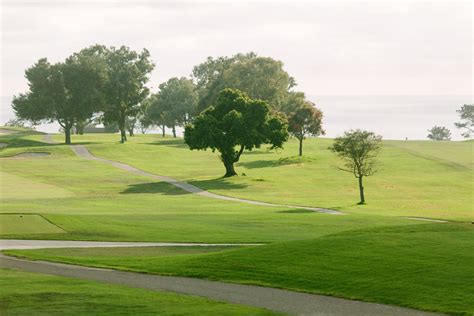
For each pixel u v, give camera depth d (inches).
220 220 2432.3
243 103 4753.9
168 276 1213.1
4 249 1608.0
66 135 7027.6
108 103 7229.3
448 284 1043.3
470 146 6624.0
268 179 4611.2
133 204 3304.6
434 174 4862.2
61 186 4190.5
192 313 925.2
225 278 1177.4
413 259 1188.5
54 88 6914.4
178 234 1999.3
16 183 4239.7
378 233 1418.6
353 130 3727.9
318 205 3363.7
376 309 957.8
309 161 5487.2
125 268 1291.8
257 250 1346.0
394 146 6407.5
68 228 2022.6
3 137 7760.8
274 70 7253.9
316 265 1199.6
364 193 4010.8
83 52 7416.3
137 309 944.9
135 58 7347.4
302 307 973.2
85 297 1015.6
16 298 1004.6
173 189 4153.5
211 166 5398.6
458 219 2748.5
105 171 5032.0
